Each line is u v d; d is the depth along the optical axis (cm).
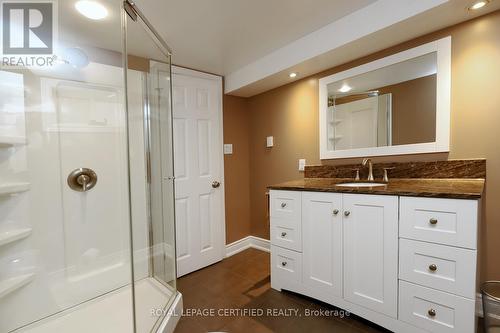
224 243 267
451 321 117
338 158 212
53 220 160
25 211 150
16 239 141
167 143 197
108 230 182
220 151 264
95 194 177
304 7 153
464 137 151
